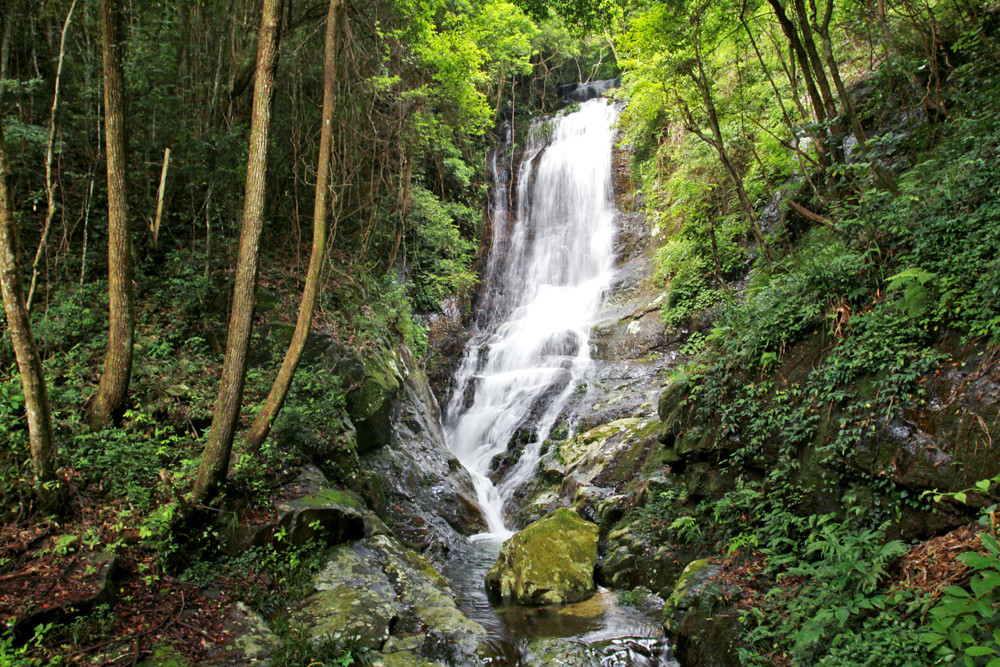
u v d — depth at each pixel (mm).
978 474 4547
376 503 9305
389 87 13430
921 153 7738
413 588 7090
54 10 9375
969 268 5363
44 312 8188
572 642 5992
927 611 4094
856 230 7094
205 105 10961
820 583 5047
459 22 15742
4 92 8422
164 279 9875
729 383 7418
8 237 5234
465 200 19938
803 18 8547
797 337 6848
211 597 5828
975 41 7320
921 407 5184
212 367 9039
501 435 12797
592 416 11750
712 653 5320
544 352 14602
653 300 15008
